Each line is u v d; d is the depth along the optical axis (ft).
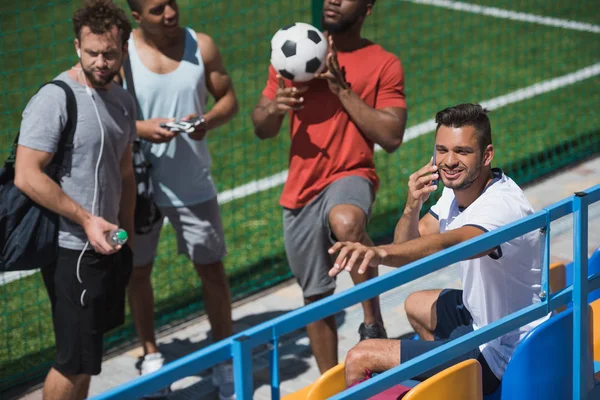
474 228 16.67
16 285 33.32
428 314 20.02
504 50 61.46
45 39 63.16
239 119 50.83
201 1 71.67
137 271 25.94
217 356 12.26
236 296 31.83
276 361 12.94
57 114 20.34
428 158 45.14
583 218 16.51
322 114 23.90
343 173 23.95
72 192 20.89
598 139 45.85
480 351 17.54
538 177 40.93
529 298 17.65
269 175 43.78
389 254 15.64
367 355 17.70
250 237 37.11
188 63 25.44
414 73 57.77
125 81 25.26
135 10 24.76
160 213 25.29
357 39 24.39
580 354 17.20
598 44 62.28
